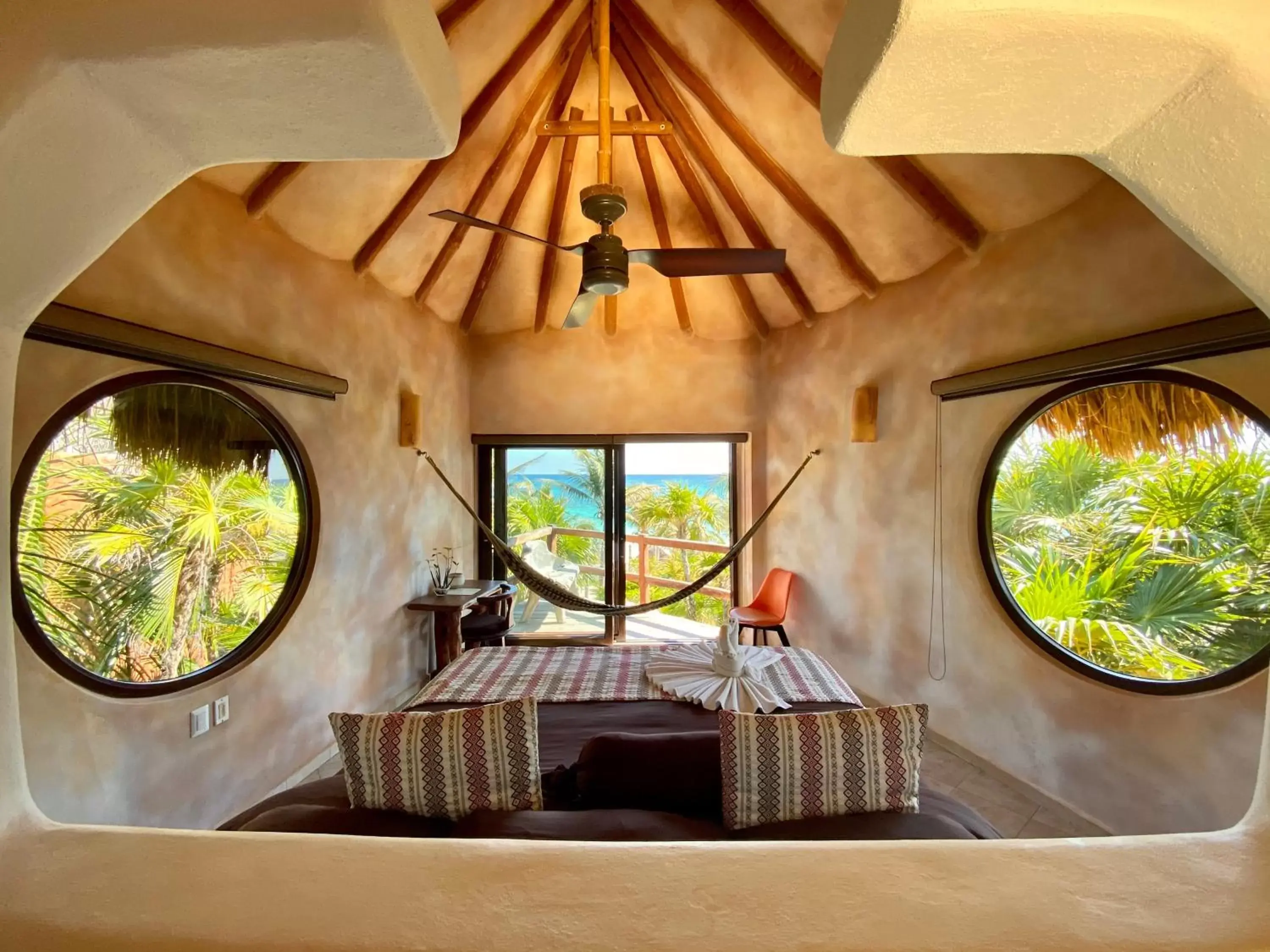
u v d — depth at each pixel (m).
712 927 0.59
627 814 1.37
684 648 3.00
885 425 3.57
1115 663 2.38
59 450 1.87
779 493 4.64
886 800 1.41
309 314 2.89
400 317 3.75
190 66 0.62
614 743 1.57
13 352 0.78
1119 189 2.26
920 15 0.56
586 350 4.92
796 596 4.45
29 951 0.57
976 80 0.65
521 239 4.06
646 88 3.16
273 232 2.66
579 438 4.93
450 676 2.69
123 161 0.72
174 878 0.65
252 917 0.60
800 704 2.36
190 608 2.33
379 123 0.73
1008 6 0.55
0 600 0.75
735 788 1.41
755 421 4.88
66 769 1.82
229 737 2.40
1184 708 2.08
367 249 3.19
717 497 5.28
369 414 3.40
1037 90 0.66
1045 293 2.57
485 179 3.34
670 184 3.73
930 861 0.68
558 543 5.10
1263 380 1.88
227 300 2.39
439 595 3.99
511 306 4.63
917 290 3.33
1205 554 2.10
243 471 2.58
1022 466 2.77
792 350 4.51
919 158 2.74
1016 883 0.65
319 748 2.94
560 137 3.39
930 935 0.57
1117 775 2.27
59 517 1.86
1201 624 2.11
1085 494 2.51
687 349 4.91
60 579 1.86
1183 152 0.70
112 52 0.60
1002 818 2.44
